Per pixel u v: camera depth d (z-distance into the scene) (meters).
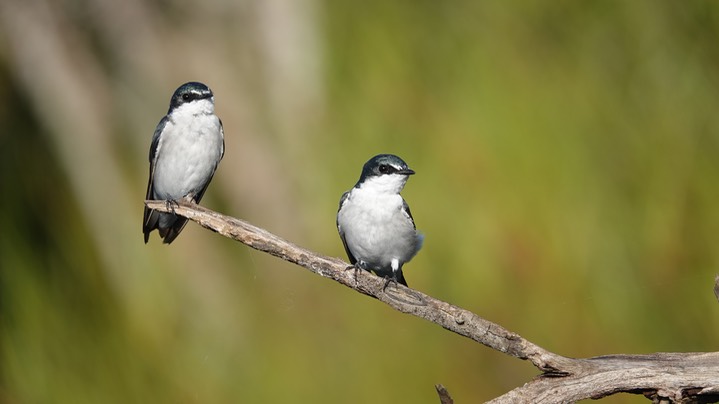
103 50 16.98
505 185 13.66
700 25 14.76
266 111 15.78
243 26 16.58
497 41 14.55
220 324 13.95
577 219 13.60
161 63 16.88
